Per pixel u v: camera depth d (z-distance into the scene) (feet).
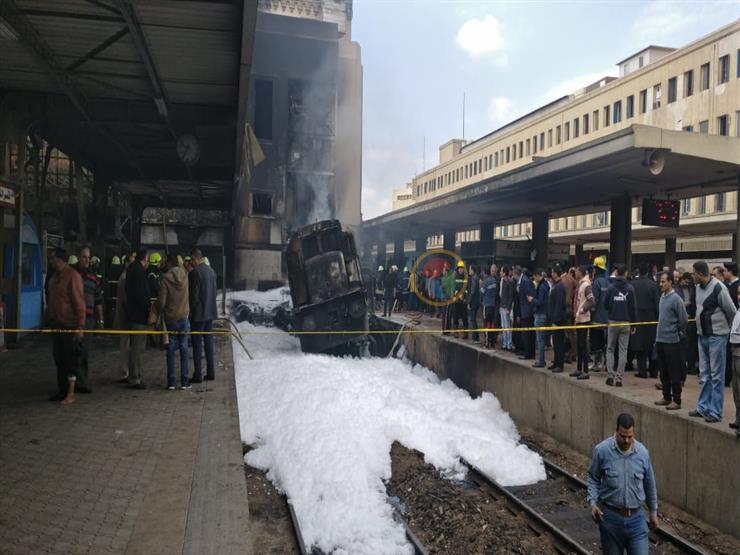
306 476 23.56
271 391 34.24
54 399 23.84
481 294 49.57
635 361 38.40
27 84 36.47
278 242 100.22
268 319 70.90
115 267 47.34
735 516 21.02
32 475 15.85
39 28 28.63
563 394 32.14
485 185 61.46
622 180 53.62
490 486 26.45
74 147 54.03
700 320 23.43
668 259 130.62
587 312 31.96
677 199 64.44
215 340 45.50
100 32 29.19
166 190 73.20
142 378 29.30
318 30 107.96
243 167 57.82
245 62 30.12
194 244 83.76
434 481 25.88
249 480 23.91
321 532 20.02
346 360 49.83
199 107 42.37
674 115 143.43
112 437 19.34
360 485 24.03
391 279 70.33
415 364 55.83
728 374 30.76
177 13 26.48
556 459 30.48
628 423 14.15
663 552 20.59
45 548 11.95
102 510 13.94
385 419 31.40
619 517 14.25
